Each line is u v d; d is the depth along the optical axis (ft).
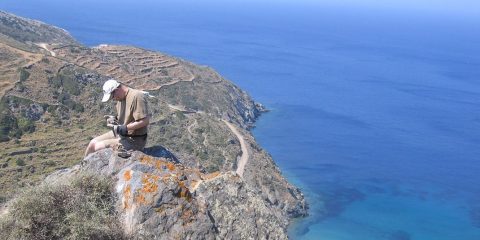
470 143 477.36
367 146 443.32
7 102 283.79
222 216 37.14
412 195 332.39
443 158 424.46
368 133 486.38
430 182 361.10
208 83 510.17
